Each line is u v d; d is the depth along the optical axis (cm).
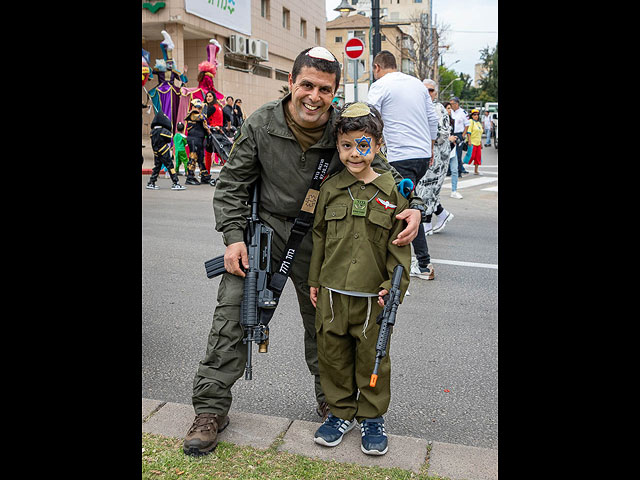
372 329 260
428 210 621
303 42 3662
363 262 255
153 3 2253
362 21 6412
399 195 257
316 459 254
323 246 266
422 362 389
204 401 264
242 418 289
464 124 1639
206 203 1070
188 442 254
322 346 267
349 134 248
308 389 347
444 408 326
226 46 2709
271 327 454
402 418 314
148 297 517
